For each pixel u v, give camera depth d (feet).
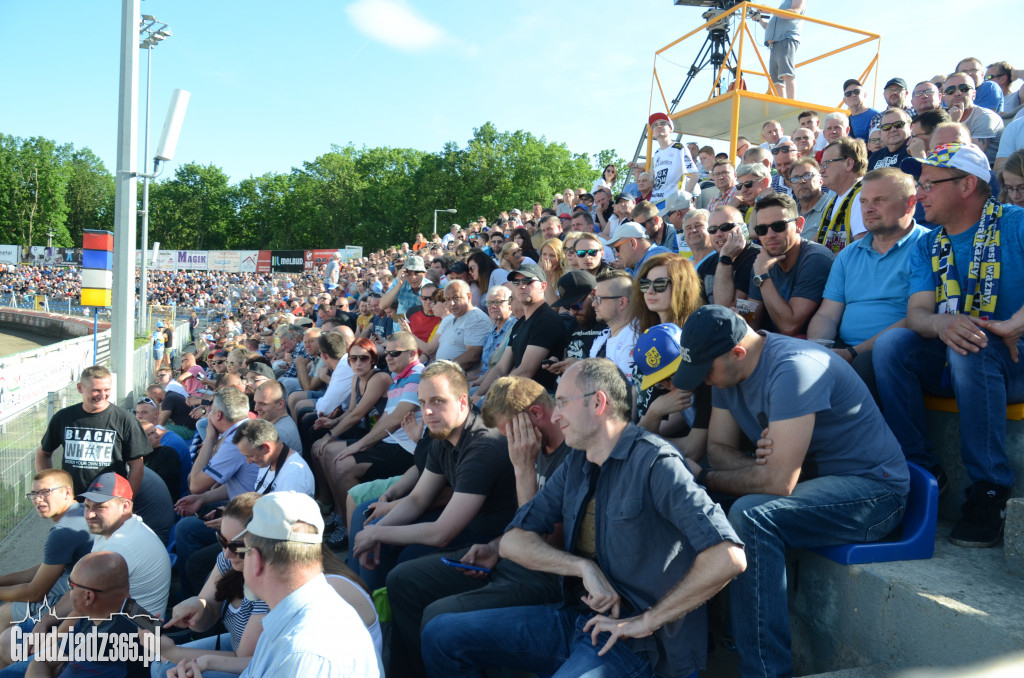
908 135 19.02
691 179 29.09
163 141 37.99
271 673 6.93
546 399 10.37
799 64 32.55
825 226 15.93
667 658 7.70
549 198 217.56
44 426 28.84
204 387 38.17
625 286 13.57
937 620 7.38
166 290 160.97
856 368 10.78
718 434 9.77
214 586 12.01
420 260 31.78
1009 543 8.21
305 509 7.56
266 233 313.53
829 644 8.95
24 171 314.35
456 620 8.82
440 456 12.12
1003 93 25.02
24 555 21.01
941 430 10.64
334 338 25.02
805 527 8.27
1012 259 9.25
